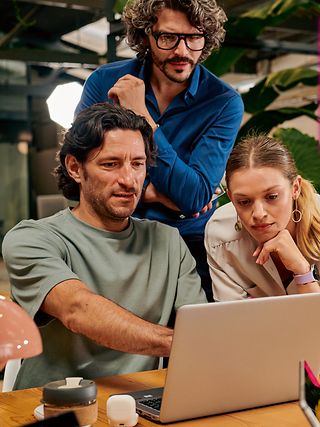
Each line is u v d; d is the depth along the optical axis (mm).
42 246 1961
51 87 9008
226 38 3898
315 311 1629
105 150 2000
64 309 1843
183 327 1450
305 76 4262
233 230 2316
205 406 1552
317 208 2264
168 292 2139
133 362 2037
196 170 2514
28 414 1573
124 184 2000
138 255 2111
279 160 2146
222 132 2568
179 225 2613
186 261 2209
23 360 2023
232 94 2604
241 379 1579
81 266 2023
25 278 1936
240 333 1532
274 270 2258
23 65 9156
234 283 2326
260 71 6914
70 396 1411
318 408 1370
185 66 2410
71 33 7730
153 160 2168
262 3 3850
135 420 1496
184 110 2566
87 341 1976
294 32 4676
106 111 2029
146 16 2393
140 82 2445
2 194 9547
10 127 9445
